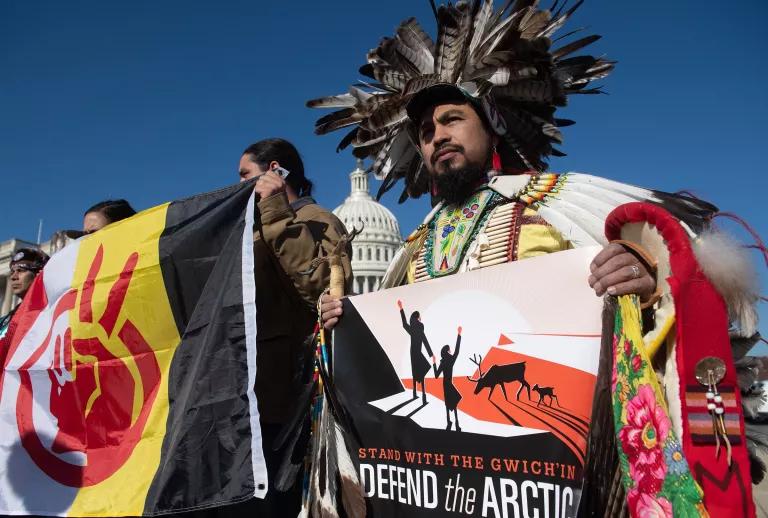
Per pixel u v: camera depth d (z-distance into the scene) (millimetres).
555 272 1859
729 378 1382
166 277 2758
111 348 2820
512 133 2668
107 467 2635
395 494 2051
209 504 2174
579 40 2861
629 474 1470
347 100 3123
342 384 2264
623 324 1557
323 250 2787
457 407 1968
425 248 2541
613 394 1550
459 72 2580
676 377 1439
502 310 1938
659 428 1422
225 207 2707
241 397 2275
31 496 2844
